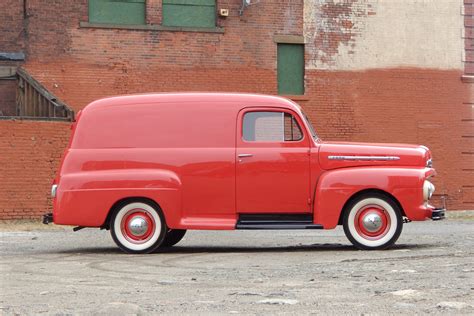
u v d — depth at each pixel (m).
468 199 25.44
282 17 24.44
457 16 25.67
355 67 24.91
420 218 12.20
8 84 22.06
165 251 12.98
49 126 20.62
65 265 10.89
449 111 25.45
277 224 12.36
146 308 7.09
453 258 10.80
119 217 12.48
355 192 12.23
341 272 9.50
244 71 24.05
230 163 12.37
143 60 23.28
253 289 8.24
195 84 23.66
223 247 13.76
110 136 12.59
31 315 6.89
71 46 22.77
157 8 23.41
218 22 23.91
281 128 12.49
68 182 12.52
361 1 25.03
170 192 12.34
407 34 25.30
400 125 25.09
